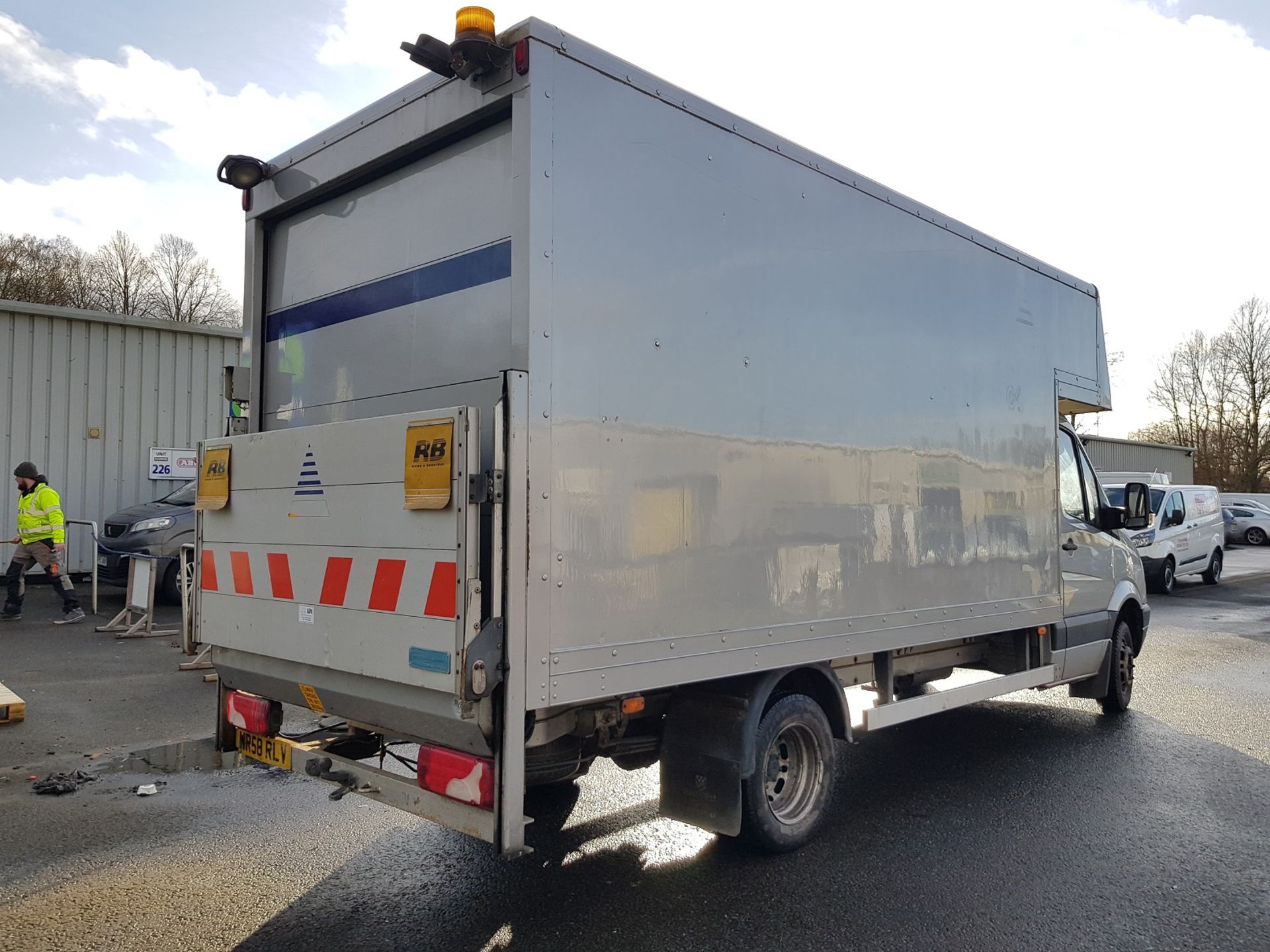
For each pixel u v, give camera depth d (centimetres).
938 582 484
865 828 452
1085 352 654
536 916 351
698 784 381
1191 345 4869
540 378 299
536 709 313
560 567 301
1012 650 590
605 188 326
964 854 418
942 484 491
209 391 1493
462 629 284
